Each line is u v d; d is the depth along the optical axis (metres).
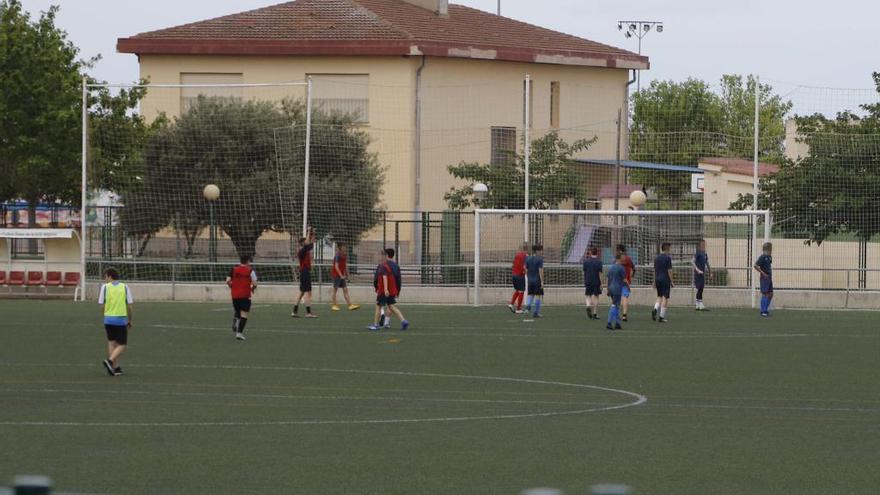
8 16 59.84
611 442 17.91
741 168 51.53
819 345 31.89
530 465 16.14
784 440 18.14
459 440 18.00
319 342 32.06
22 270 48.44
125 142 49.81
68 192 60.78
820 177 44.84
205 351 29.88
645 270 45.50
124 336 25.39
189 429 18.81
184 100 54.38
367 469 15.80
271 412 20.59
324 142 48.28
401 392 23.12
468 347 30.97
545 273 45.78
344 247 42.47
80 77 59.41
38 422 19.39
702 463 16.34
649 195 57.56
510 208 54.72
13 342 31.58
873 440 18.16
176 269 47.16
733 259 45.22
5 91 58.09
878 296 43.72
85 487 14.65
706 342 32.53
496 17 72.75
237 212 49.38
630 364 27.61
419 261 48.44
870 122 45.06
